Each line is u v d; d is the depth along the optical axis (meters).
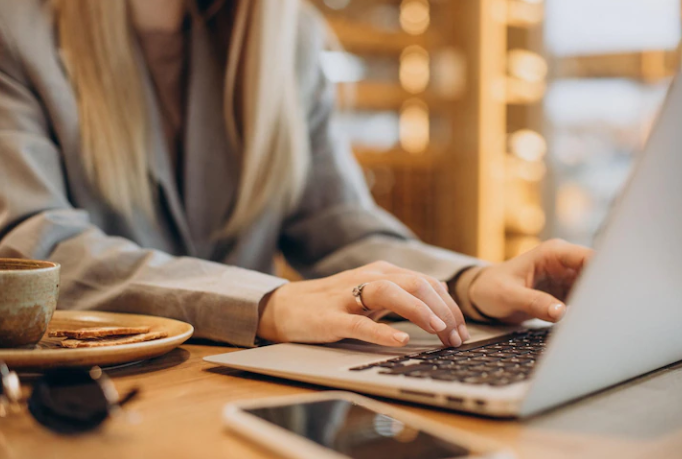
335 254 1.16
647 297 0.50
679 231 0.49
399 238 1.20
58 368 0.55
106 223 1.10
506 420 0.47
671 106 0.43
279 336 0.73
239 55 1.19
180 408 0.50
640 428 0.45
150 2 1.14
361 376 0.53
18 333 0.58
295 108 1.22
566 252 0.83
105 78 1.07
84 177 1.06
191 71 1.19
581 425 0.46
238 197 1.20
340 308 0.70
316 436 0.40
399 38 2.88
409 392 0.50
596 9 2.99
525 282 0.83
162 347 0.61
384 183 2.88
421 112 2.94
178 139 1.21
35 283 0.58
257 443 0.42
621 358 0.52
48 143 1.00
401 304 0.66
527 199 2.99
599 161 3.06
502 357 0.59
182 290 0.77
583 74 3.05
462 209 2.92
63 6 1.08
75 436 0.44
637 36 2.92
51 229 0.87
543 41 2.98
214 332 0.75
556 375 0.46
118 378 0.59
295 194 1.24
